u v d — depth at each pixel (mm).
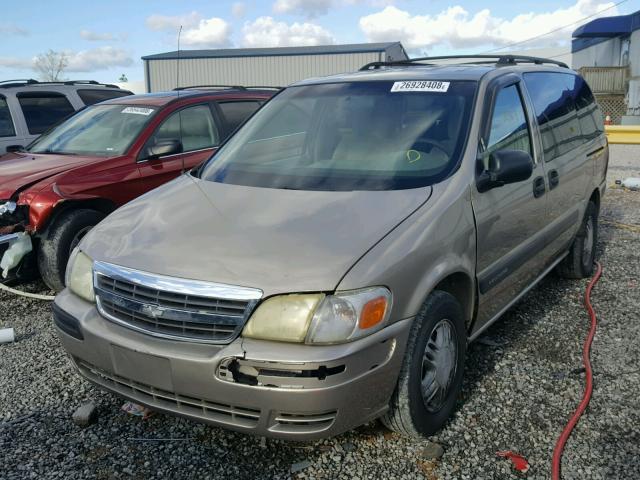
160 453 3064
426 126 3666
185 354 2621
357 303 2594
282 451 3057
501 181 3486
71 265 3189
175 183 3787
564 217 4766
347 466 2939
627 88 27141
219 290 2627
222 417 2674
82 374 3107
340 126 3863
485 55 4883
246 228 2969
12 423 3328
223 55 35875
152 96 6680
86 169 5395
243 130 4297
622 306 4910
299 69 35281
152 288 2738
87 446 3121
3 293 5410
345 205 3105
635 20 26344
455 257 3119
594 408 3408
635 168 12445
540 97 4582
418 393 2918
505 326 4527
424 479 2850
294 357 2500
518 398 3518
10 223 5031
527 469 2900
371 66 4969
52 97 8828
